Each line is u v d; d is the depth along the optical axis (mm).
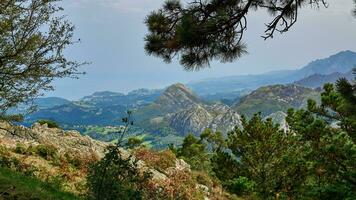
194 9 9898
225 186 37656
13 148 26875
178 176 33719
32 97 14984
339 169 19172
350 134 18641
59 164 25984
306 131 19609
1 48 14180
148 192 17609
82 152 30172
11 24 14062
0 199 11672
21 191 12953
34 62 14609
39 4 14617
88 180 10992
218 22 9461
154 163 34375
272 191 32594
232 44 10086
